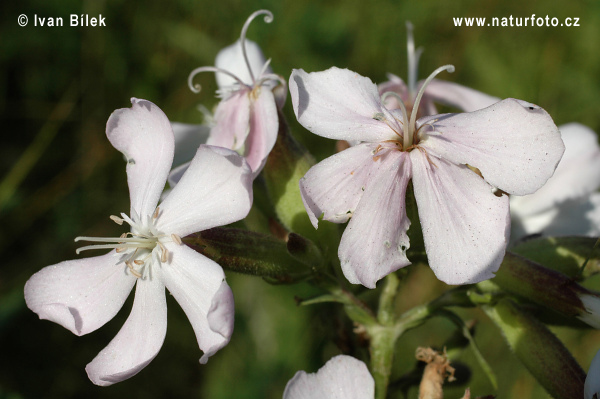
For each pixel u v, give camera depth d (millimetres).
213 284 143
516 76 265
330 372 146
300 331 223
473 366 220
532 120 144
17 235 253
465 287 159
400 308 233
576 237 160
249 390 223
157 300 147
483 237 143
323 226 159
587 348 224
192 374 233
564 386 152
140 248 149
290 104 238
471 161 146
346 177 147
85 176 264
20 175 259
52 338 236
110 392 232
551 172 142
